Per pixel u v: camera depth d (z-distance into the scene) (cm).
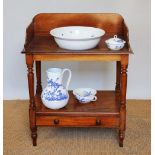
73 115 200
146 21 257
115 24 225
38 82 239
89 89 226
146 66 268
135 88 274
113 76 269
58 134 222
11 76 272
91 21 226
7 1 252
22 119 243
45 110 203
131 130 226
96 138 217
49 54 186
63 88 204
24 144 210
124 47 195
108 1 253
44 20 226
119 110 201
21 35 261
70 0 252
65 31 212
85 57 187
